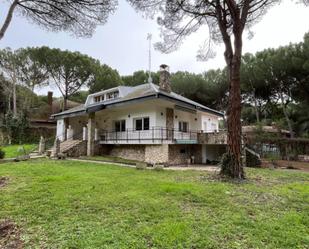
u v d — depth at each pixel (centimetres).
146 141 1537
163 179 836
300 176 1000
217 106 3275
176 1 953
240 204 543
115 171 1019
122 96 1997
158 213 465
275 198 602
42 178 805
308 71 2162
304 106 2506
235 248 336
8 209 488
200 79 3139
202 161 1764
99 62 3431
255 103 3023
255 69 2566
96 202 530
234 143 880
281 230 398
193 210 493
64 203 524
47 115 3559
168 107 1680
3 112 3225
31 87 3241
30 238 360
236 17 877
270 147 1978
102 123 2042
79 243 339
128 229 390
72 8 713
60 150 1688
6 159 1391
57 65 3106
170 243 343
